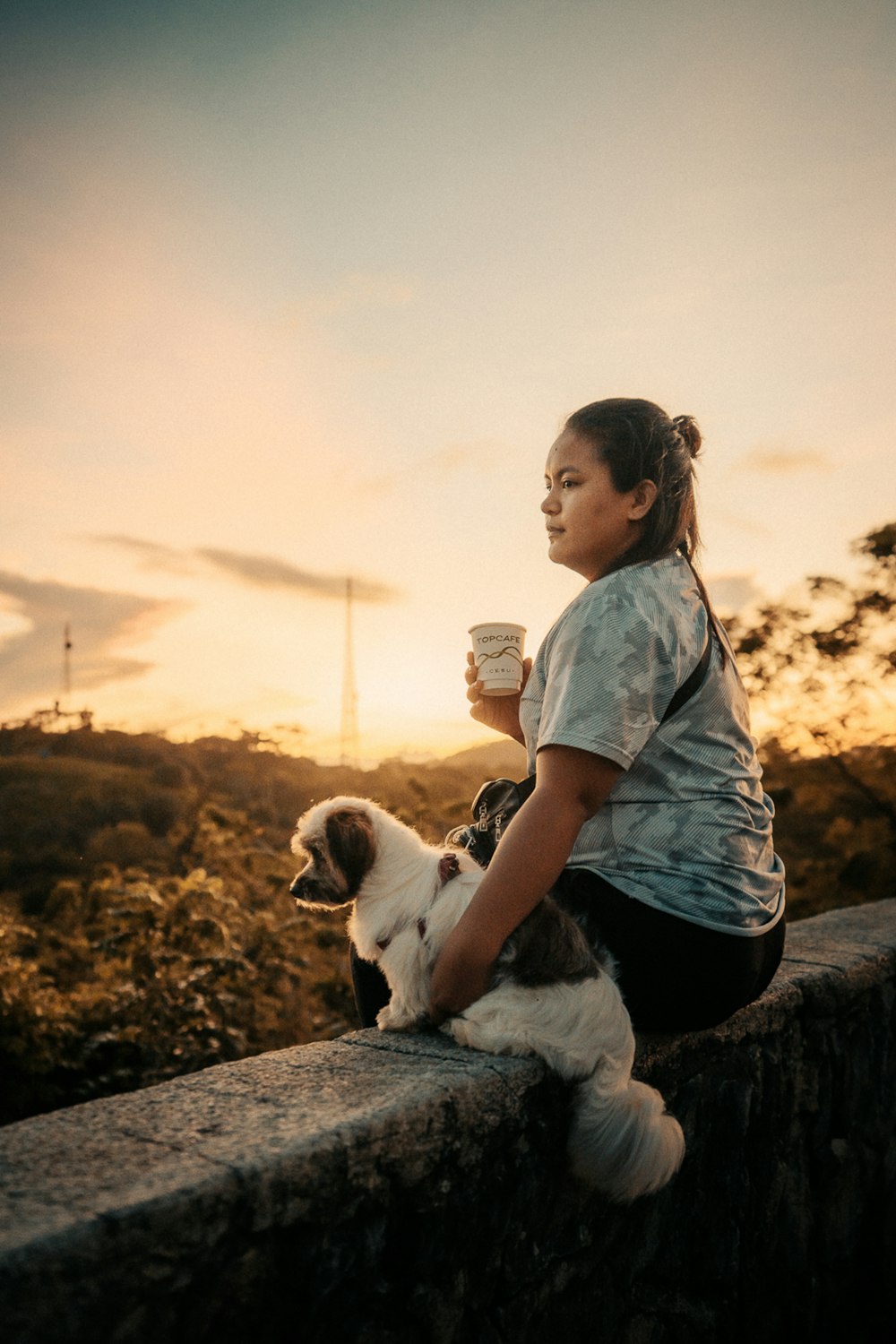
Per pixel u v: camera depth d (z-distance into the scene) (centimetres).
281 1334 133
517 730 246
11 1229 108
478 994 184
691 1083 219
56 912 1620
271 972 1105
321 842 219
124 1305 113
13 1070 961
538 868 175
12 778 4584
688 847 193
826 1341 276
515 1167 172
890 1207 312
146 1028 996
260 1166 129
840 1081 285
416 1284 154
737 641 1451
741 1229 236
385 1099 155
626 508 205
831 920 373
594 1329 191
